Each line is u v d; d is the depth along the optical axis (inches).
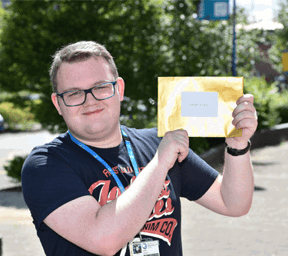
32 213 60.1
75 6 340.5
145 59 358.6
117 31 345.4
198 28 402.9
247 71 515.8
